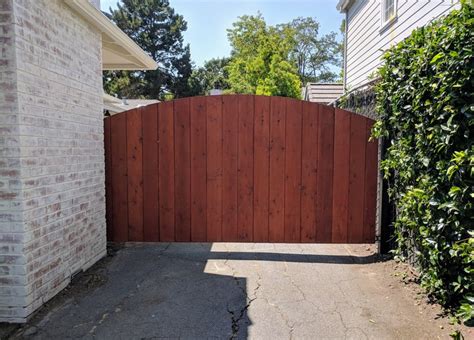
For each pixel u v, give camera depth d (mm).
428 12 4750
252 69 19297
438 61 2605
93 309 2789
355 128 4121
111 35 4156
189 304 2885
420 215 3029
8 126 2461
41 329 2498
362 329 2486
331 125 4125
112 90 26844
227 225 4273
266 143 4168
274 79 18828
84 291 3113
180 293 3090
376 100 4227
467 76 2348
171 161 4234
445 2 4285
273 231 4250
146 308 2812
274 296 3031
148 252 4215
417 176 3115
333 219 4207
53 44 2945
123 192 4281
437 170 2738
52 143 2934
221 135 4188
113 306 2842
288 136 4152
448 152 2604
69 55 3240
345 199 4184
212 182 4234
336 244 4504
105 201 4215
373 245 4453
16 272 2553
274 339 2375
